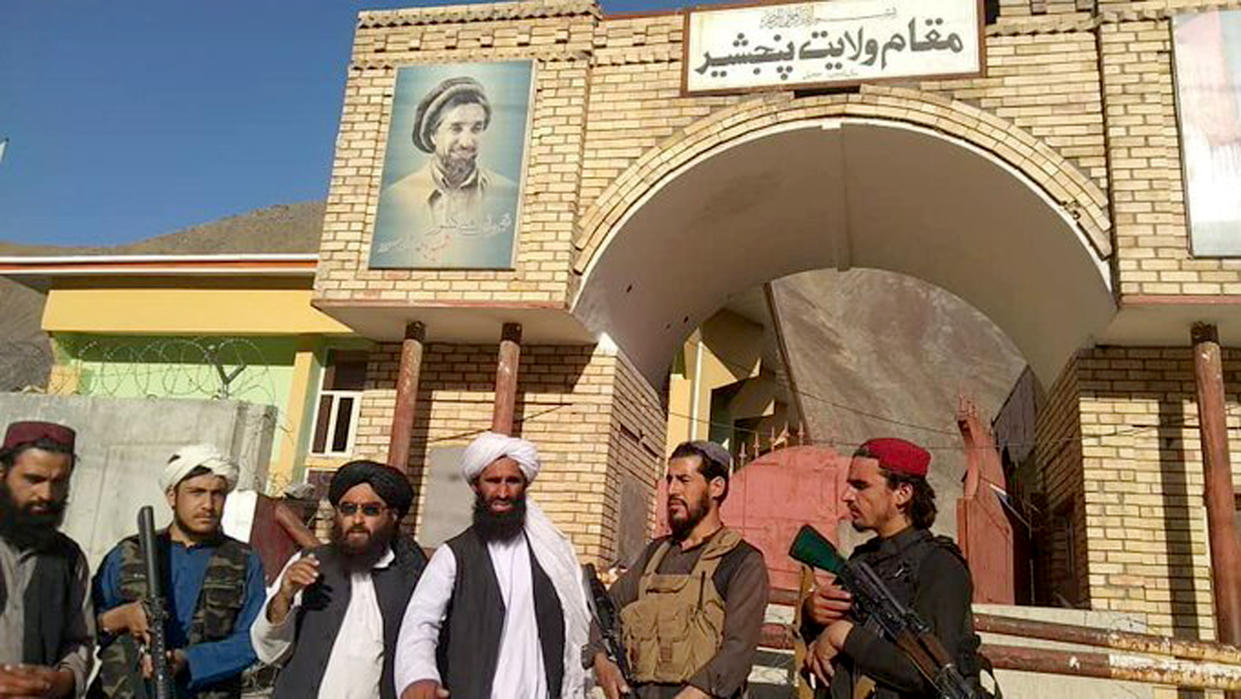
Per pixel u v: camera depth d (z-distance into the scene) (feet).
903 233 34.17
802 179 31.45
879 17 28.84
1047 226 27.20
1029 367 36.22
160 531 12.02
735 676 9.89
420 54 31.37
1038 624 18.44
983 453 30.09
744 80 29.37
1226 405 27.32
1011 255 30.66
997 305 35.14
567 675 10.94
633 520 33.86
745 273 37.91
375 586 11.40
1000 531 30.71
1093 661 17.54
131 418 25.80
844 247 36.50
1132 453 27.30
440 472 31.65
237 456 25.50
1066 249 26.94
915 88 28.02
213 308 41.78
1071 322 29.12
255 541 24.54
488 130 30.09
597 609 11.09
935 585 9.29
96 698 10.75
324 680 10.82
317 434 39.88
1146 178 25.54
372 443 32.35
